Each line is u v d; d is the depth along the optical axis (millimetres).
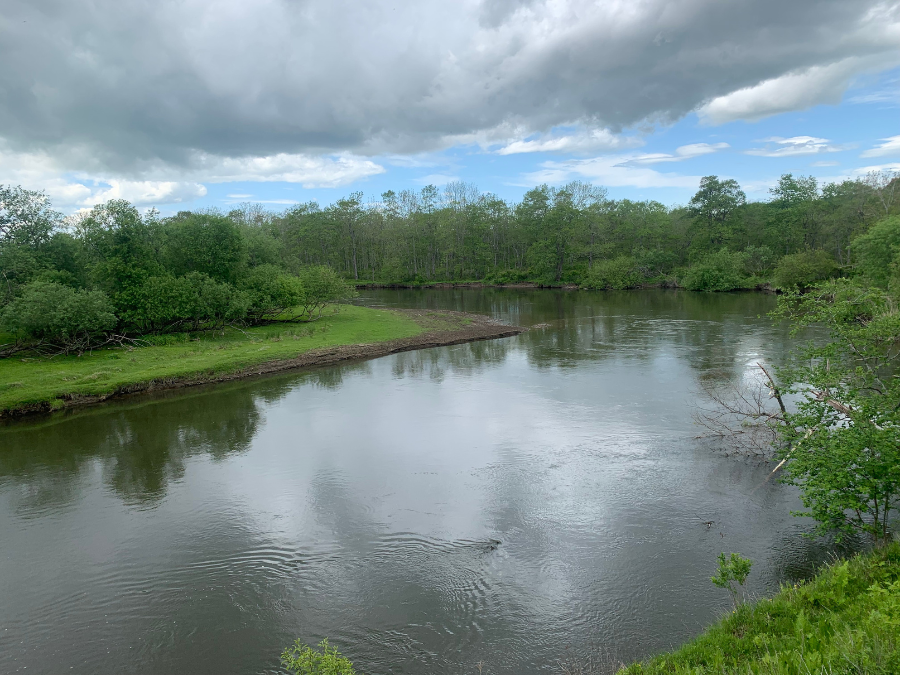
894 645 5902
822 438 11859
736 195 90500
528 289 98562
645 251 99250
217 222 45469
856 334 13742
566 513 14633
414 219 118750
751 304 63375
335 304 63500
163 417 24281
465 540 13492
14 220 40000
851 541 12422
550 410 23688
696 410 22953
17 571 12703
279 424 22984
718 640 8047
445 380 29953
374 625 10547
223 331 42031
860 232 69250
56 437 21859
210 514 15234
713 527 13609
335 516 14930
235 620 10844
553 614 10688
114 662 9867
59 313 32156
